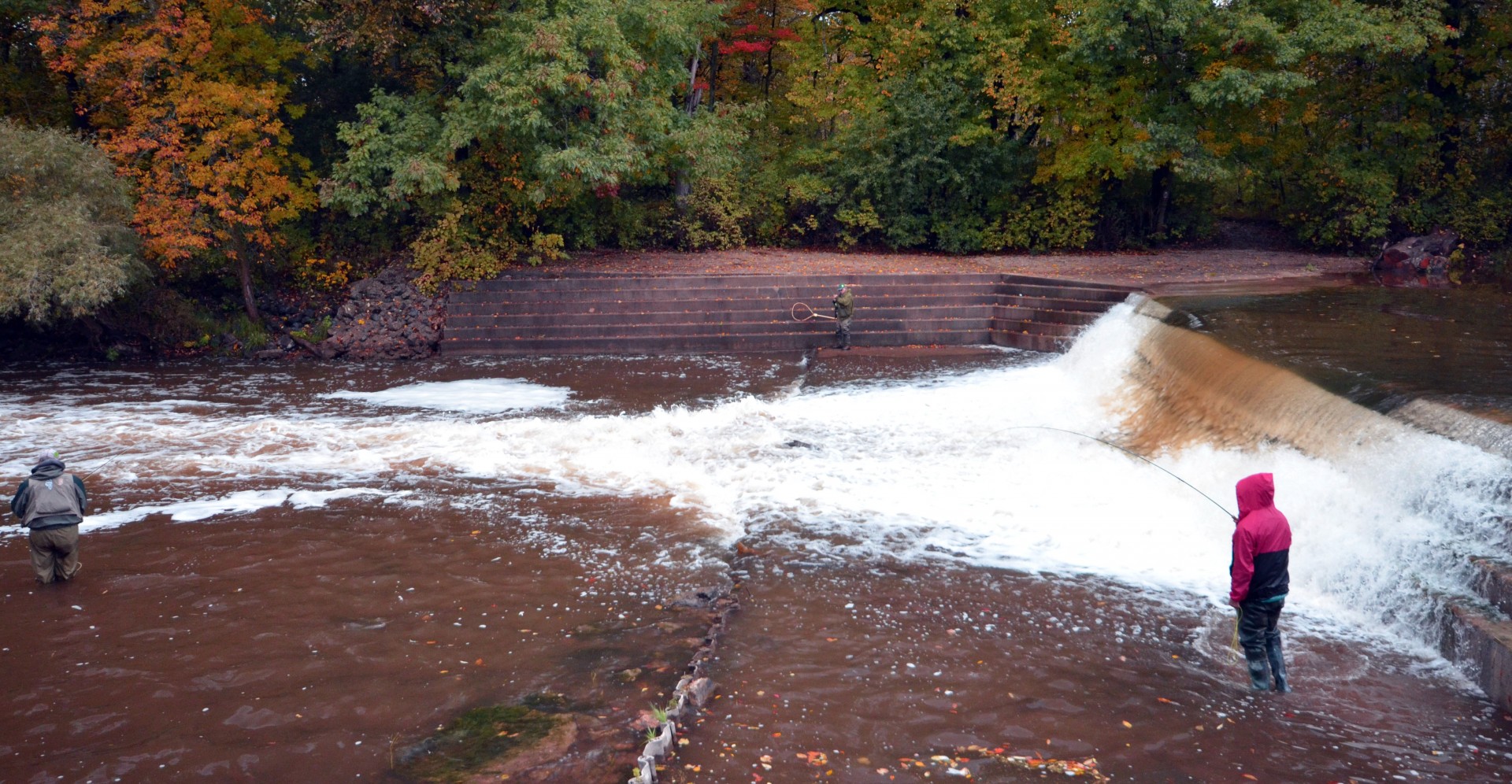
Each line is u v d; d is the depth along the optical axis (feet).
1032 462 39.65
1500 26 82.38
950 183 93.30
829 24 105.70
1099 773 17.29
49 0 70.90
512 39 71.26
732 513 34.27
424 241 77.10
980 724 19.22
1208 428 38.42
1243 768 17.49
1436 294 60.70
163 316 72.13
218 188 70.03
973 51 91.45
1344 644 23.27
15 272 57.72
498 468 40.65
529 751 18.08
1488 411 27.30
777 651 22.79
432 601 26.30
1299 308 54.19
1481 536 23.84
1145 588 27.12
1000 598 26.32
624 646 23.22
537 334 71.46
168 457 42.50
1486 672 20.52
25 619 25.11
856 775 17.20
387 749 18.28
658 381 58.90
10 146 59.77
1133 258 85.56
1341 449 30.22
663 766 17.44
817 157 97.30
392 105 75.00
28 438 46.03
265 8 87.40
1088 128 86.94
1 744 18.60
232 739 18.72
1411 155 88.33
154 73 72.28
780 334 70.08
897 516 33.55
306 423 49.03
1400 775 17.28
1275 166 93.66
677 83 86.74
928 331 69.62
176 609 25.70
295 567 29.01
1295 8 76.18
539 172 71.77
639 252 88.94
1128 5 74.23
